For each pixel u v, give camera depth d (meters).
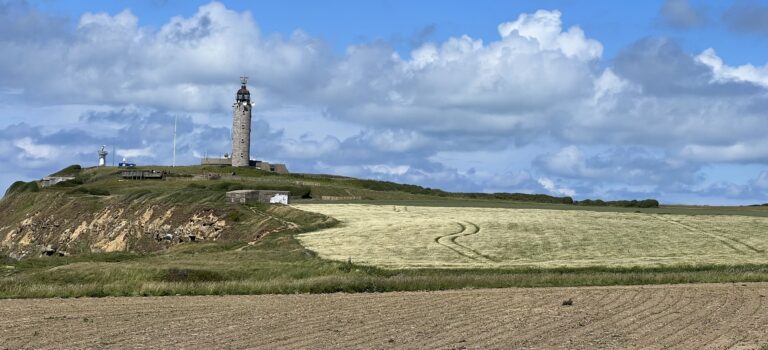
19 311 35.69
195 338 28.81
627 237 80.12
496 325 32.03
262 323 32.41
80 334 29.61
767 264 61.94
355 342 28.05
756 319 33.84
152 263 60.19
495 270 56.88
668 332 30.44
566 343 28.03
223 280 52.22
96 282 49.34
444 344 27.72
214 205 110.88
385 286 45.34
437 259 64.88
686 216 101.38
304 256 66.25
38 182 191.50
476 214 106.75
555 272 56.19
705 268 59.16
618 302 39.44
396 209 116.62
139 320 33.16
